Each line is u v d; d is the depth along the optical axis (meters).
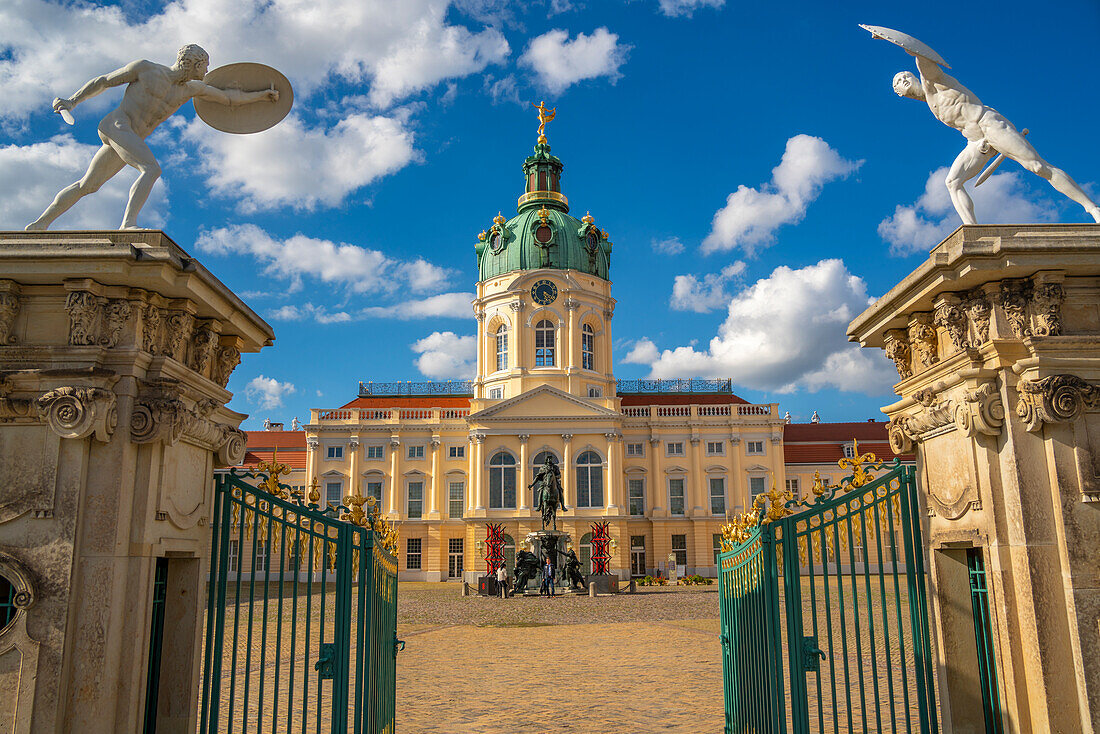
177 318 6.60
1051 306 6.19
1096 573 5.98
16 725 5.69
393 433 69.44
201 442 7.16
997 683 6.52
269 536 7.66
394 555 10.37
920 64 7.16
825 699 13.22
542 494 47.56
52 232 6.29
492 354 72.62
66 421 5.85
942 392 6.98
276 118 7.57
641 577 65.69
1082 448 6.08
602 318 73.50
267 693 14.34
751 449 69.94
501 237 73.69
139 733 6.14
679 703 13.04
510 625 28.09
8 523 5.97
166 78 6.81
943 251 6.70
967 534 6.73
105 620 5.89
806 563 8.00
